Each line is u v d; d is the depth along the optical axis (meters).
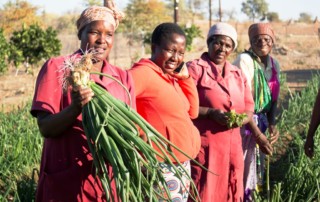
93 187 3.17
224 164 4.81
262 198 6.09
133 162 3.01
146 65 3.93
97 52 3.24
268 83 5.72
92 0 20.23
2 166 6.31
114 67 3.42
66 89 3.08
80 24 3.30
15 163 6.59
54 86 3.13
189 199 4.68
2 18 41.59
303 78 21.11
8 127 8.38
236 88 4.91
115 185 3.13
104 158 3.11
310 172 6.08
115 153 2.97
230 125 4.66
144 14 40.00
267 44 5.60
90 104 3.02
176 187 3.86
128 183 2.94
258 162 5.80
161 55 3.97
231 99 4.83
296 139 8.27
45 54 18.66
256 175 5.68
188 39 28.27
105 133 2.98
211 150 4.74
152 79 3.90
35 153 7.07
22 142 6.94
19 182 5.98
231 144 4.85
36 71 23.89
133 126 3.08
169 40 3.95
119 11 3.47
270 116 5.89
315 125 4.95
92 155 3.02
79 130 3.16
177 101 3.96
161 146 3.38
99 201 3.19
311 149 5.03
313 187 5.78
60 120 3.01
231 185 4.89
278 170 7.41
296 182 6.10
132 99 3.41
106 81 3.27
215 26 4.85
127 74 3.46
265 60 5.71
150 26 39.94
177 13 16.08
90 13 3.27
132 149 3.01
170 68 4.01
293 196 6.02
